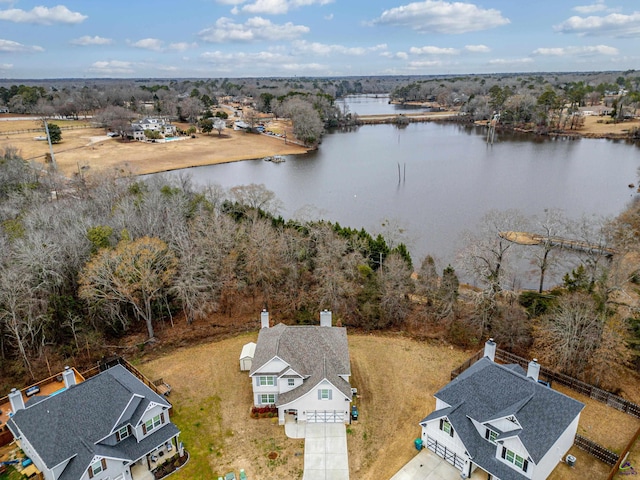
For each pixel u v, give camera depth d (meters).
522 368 41.22
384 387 40.44
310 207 82.69
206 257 50.53
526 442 28.03
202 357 45.41
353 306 51.16
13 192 72.62
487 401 31.77
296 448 33.91
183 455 32.97
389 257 55.78
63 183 87.38
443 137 187.38
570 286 49.62
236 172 131.38
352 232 64.81
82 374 42.59
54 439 29.36
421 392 39.78
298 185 116.75
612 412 36.66
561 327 41.00
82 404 31.62
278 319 52.00
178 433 33.44
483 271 50.09
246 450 33.78
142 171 126.19
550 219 62.44
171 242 52.25
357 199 103.38
